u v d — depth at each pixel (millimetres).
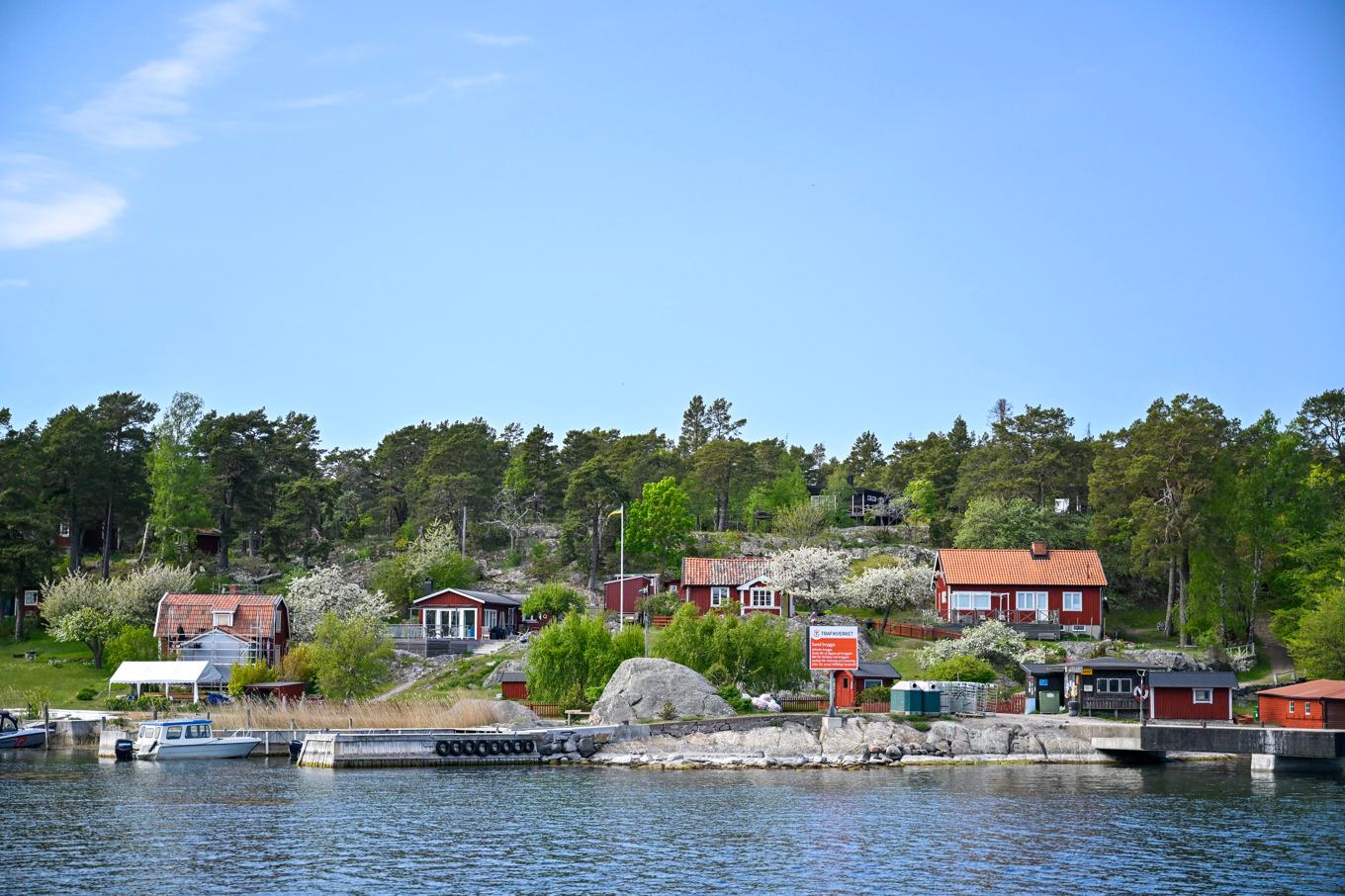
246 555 155125
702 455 169250
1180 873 48812
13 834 55312
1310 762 78812
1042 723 84625
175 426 136000
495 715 86188
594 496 138750
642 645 96188
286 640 112062
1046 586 113250
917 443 197625
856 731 82875
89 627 109375
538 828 57500
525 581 141500
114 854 51406
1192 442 109562
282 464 158375
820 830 57250
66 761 79938
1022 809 62688
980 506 132625
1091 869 49469
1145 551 110750
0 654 113500
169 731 80500
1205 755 84438
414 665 107500
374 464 188375
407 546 147250
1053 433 144500
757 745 81562
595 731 81500
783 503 167375
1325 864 50156
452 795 66500
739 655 94688
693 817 60469
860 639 108562
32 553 116438
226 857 51062
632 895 45844
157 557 136375
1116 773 76000
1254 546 108875
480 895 45719
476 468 167750
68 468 124000
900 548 137250
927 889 46750
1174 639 112312
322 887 46594
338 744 77188
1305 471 115438
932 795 67125
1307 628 92562
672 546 142750
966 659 95312
